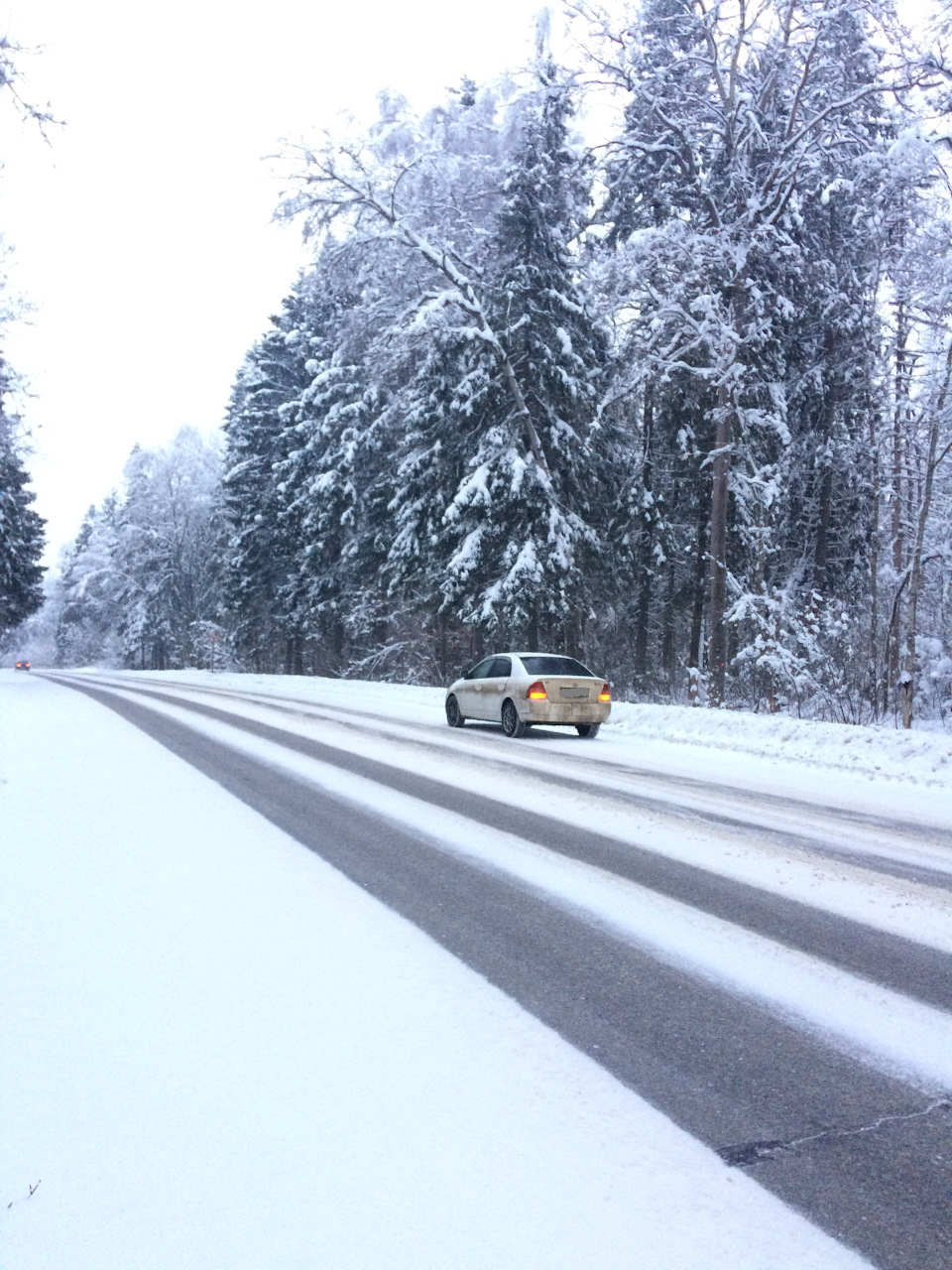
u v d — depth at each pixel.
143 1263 2.33
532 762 11.89
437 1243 2.39
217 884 5.90
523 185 27.25
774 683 21.47
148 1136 2.91
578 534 28.23
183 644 67.56
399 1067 3.40
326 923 5.12
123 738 14.34
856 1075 3.41
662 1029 3.79
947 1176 2.75
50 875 6.08
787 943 4.89
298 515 40.84
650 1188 2.65
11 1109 3.08
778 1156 2.84
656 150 24.31
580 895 5.74
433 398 29.00
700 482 29.22
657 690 29.36
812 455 26.41
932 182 19.11
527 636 31.05
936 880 6.21
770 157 24.59
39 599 56.50
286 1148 2.84
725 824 7.99
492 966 4.48
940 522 25.00
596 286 25.77
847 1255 2.37
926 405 21.25
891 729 13.02
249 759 11.95
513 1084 3.27
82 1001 4.00
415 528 30.94
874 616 24.02
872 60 21.62
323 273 29.56
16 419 32.47
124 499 87.06
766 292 24.05
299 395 42.75
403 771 10.98
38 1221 2.50
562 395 28.59
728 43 24.55
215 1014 3.87
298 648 48.47
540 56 27.23
